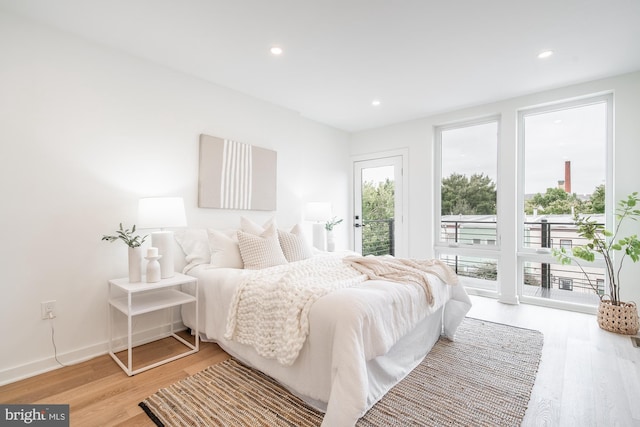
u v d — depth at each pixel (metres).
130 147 2.44
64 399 1.67
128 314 1.93
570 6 1.89
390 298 1.71
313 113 4.02
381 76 2.91
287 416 1.51
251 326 1.87
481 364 2.05
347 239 4.95
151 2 1.84
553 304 3.32
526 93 3.35
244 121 3.30
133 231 2.28
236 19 2.02
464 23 2.08
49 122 2.06
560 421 1.48
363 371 1.34
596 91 3.01
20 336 1.93
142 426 1.45
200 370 1.97
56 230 2.08
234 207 3.15
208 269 2.43
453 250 4.04
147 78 2.55
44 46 2.04
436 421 1.48
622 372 1.95
